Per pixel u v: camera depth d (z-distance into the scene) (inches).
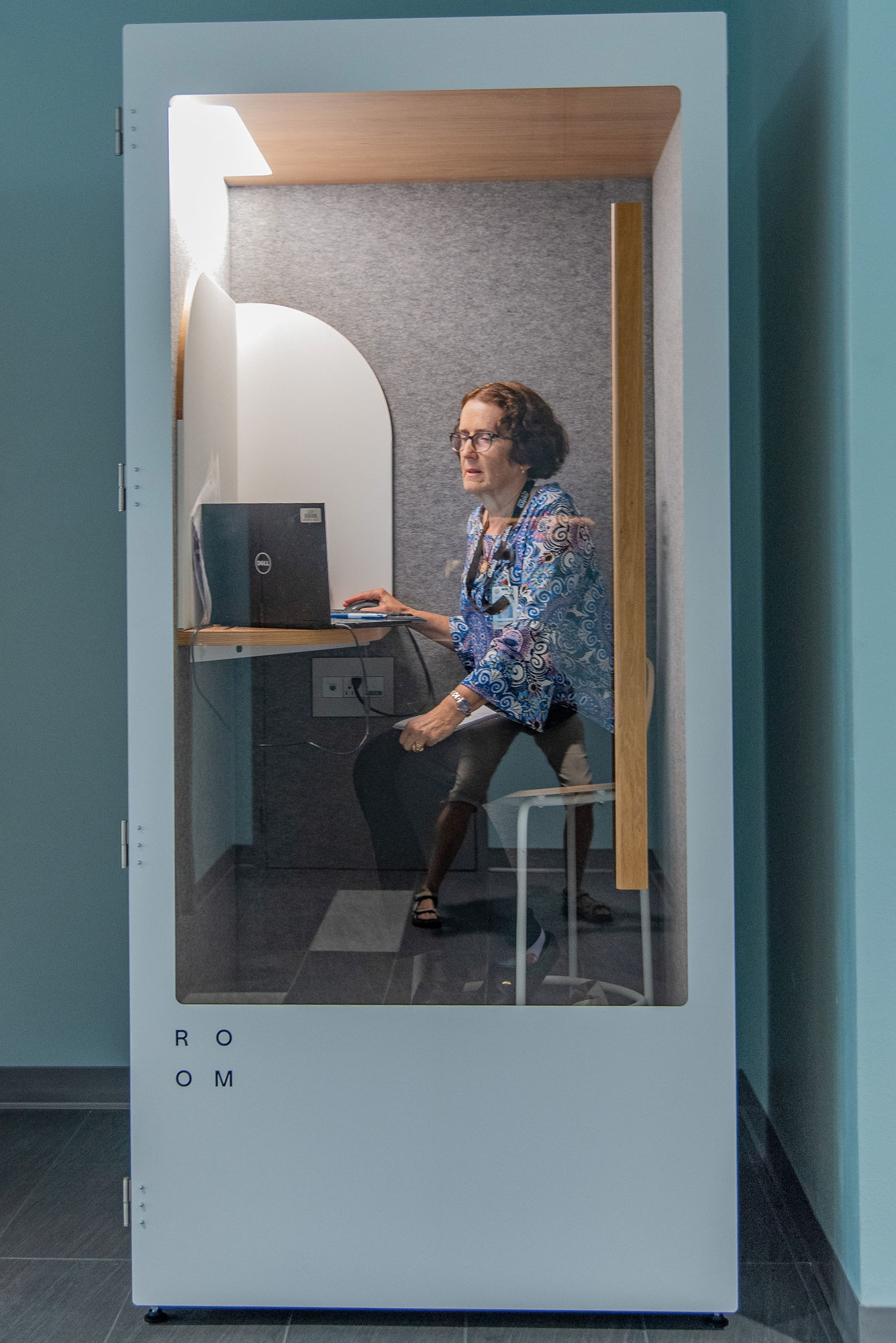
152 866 63.7
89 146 89.2
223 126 66.3
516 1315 64.6
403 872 66.6
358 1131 63.2
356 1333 62.6
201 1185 63.7
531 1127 62.7
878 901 60.5
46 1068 92.4
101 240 89.7
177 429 64.8
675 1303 62.6
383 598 73.0
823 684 66.4
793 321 73.1
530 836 65.6
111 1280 67.5
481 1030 62.7
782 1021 77.9
